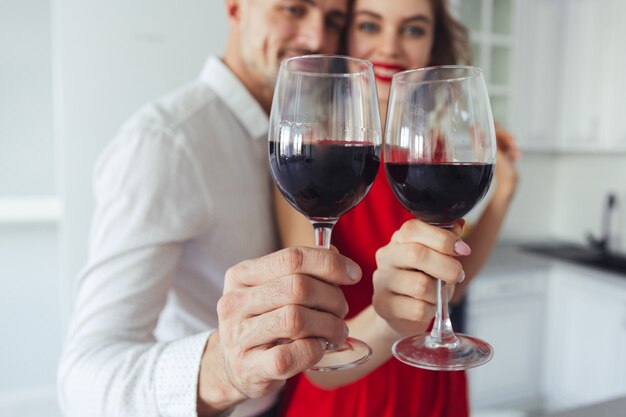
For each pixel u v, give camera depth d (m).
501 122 2.95
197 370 0.57
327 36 1.07
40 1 3.15
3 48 3.13
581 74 2.95
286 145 0.52
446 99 0.56
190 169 0.80
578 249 3.22
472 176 0.55
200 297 0.90
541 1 2.94
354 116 0.53
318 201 0.53
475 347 0.60
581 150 2.99
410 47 1.17
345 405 0.94
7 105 3.20
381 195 0.99
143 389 0.59
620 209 3.13
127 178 0.76
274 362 0.46
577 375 2.79
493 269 2.74
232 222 0.86
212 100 0.89
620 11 2.72
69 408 0.66
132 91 1.99
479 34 2.73
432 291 0.62
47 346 3.11
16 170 3.28
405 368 0.98
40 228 3.02
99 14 1.92
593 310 2.68
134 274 0.73
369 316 0.75
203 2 2.07
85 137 1.95
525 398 2.93
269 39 0.95
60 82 1.90
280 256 0.49
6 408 2.90
